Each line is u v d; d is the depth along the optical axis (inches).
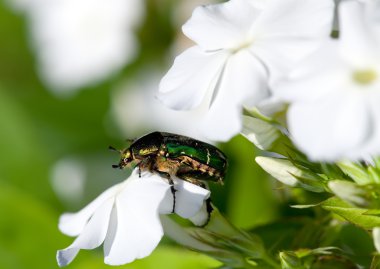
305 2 8.0
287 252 8.8
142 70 13.6
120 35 13.7
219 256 9.2
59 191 12.1
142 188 8.5
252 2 8.3
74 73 13.7
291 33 7.9
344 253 9.0
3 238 10.7
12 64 13.9
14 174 12.1
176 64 8.3
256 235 9.2
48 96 13.4
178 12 13.4
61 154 12.7
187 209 8.5
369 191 8.2
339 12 7.6
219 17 8.3
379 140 7.2
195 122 12.7
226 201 11.1
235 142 11.0
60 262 8.4
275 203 10.9
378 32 7.5
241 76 7.9
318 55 7.5
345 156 7.4
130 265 10.2
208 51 8.3
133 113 13.2
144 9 13.6
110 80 13.5
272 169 8.7
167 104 8.1
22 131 12.2
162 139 8.7
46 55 13.9
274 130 8.7
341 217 8.8
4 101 12.2
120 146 12.9
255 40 8.0
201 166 8.7
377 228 8.1
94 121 13.1
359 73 7.5
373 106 7.3
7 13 14.1
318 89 7.4
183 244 9.2
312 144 7.3
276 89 7.5
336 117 7.3
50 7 14.2
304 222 9.7
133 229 8.4
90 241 8.4
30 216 10.7
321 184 8.6
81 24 13.9
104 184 12.4
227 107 7.9
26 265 10.7
